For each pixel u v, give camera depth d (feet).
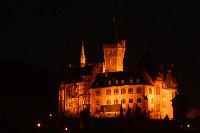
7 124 636.89
